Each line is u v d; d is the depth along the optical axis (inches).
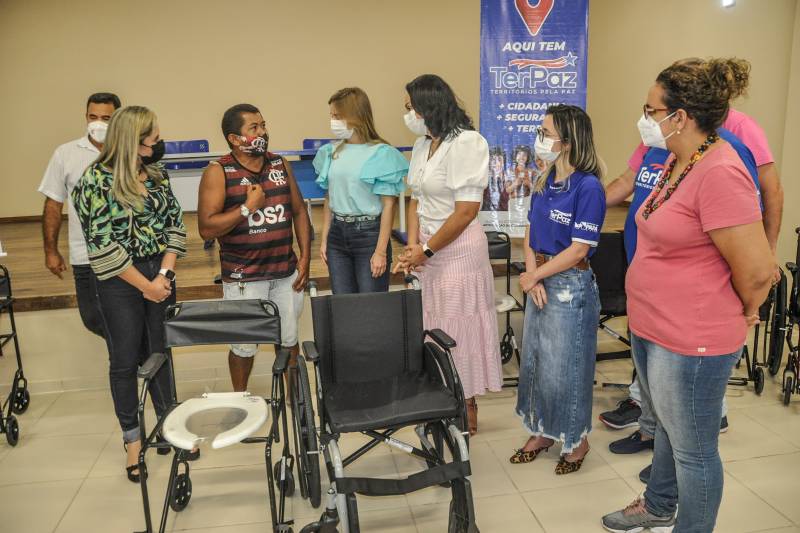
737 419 135.4
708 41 241.0
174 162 242.1
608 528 99.8
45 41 312.2
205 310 107.6
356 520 83.4
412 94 114.1
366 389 102.6
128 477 119.2
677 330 78.4
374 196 128.3
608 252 153.0
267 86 332.8
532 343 114.7
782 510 104.0
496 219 203.9
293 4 327.3
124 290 111.3
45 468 124.0
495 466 120.0
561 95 194.7
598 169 104.5
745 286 73.8
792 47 199.2
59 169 126.4
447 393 98.0
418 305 109.7
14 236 281.7
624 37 303.6
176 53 323.9
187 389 161.0
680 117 73.8
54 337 160.4
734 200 71.2
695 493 82.7
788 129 201.6
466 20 337.4
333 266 133.9
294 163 208.2
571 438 112.3
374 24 333.1
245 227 123.9
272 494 91.8
